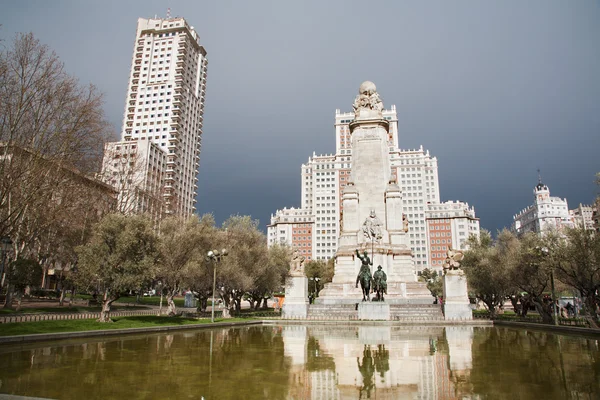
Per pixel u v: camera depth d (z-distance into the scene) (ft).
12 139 91.66
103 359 46.65
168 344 61.98
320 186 543.39
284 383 34.81
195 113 462.19
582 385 34.45
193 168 451.53
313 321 112.37
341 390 32.37
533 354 52.60
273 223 576.61
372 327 101.09
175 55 441.27
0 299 145.18
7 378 35.55
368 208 171.53
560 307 140.67
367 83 189.06
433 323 109.60
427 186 553.23
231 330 91.30
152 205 179.22
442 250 513.04
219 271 127.85
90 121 104.22
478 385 34.32
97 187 140.56
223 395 30.58
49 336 63.98
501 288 137.28
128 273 87.61
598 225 164.25
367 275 122.31
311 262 297.94
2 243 92.43
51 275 221.66
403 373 39.50
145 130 422.41
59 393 30.68
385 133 182.50
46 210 114.62
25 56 90.89
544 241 109.60
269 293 202.49
